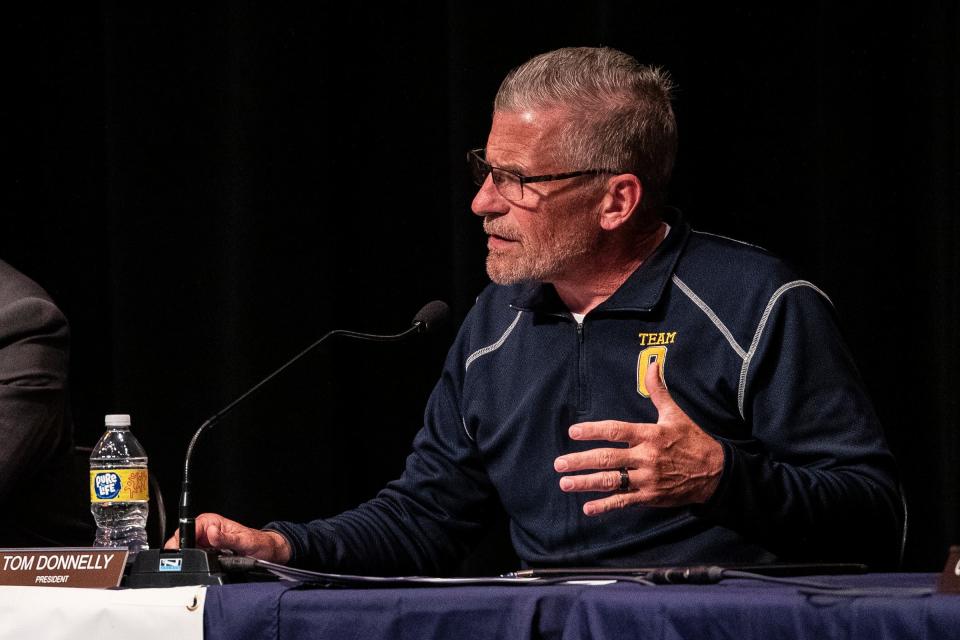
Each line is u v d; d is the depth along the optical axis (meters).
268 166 6.36
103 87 6.85
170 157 6.50
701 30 6.02
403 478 4.59
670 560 4.01
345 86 6.54
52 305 5.18
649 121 4.22
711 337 4.12
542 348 4.36
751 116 6.01
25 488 5.13
